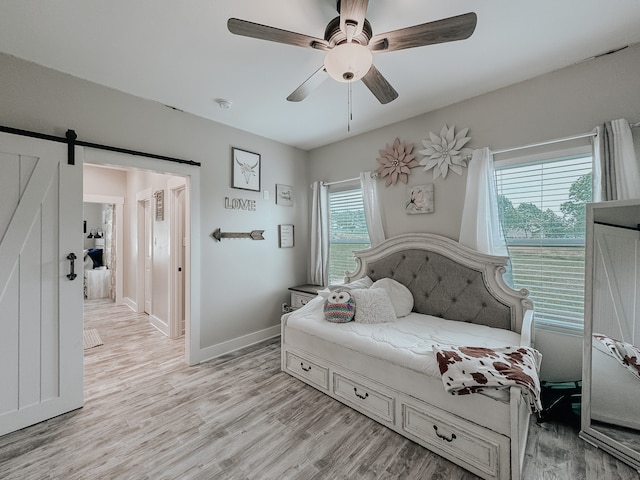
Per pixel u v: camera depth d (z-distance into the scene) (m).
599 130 1.96
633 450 1.55
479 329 2.27
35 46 1.88
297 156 3.98
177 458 1.65
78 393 2.13
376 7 1.58
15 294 1.91
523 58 2.05
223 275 3.17
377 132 3.30
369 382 2.03
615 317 1.71
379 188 3.26
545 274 2.30
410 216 3.00
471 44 1.89
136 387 2.44
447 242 2.64
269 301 3.64
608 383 1.70
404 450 1.73
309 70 2.18
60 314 2.07
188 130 2.87
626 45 1.92
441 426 1.68
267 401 2.23
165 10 1.59
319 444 1.77
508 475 1.45
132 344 3.47
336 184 3.77
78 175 2.16
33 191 1.98
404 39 1.43
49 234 2.04
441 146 2.75
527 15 1.65
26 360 1.94
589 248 1.80
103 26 1.70
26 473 1.55
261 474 1.54
